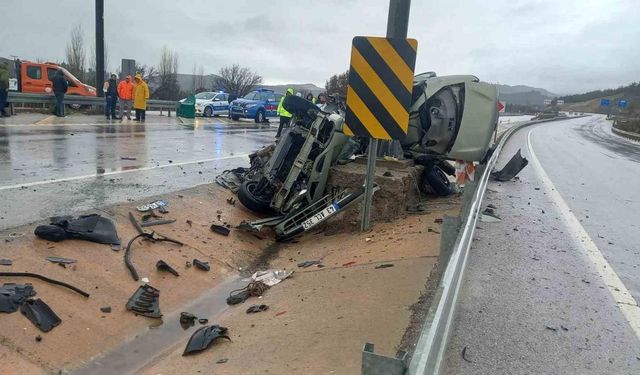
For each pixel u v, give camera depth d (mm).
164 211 6387
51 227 4855
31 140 11055
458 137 7988
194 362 3588
